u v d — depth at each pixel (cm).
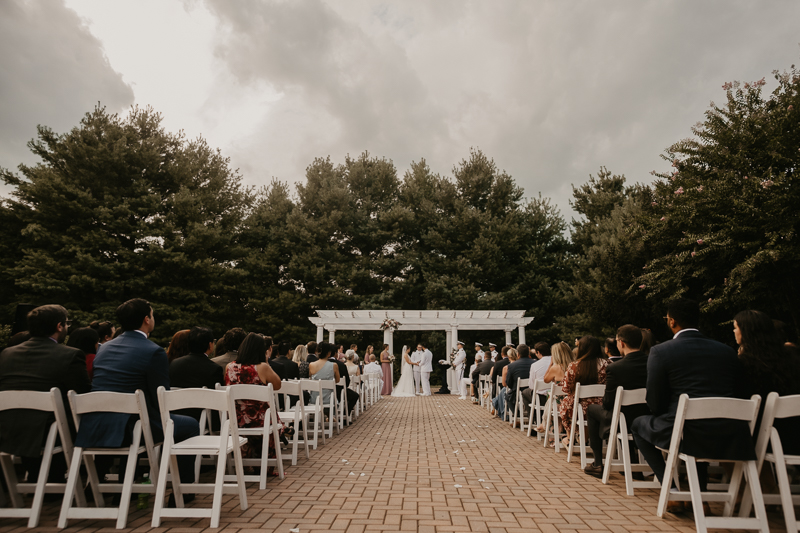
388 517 348
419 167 3162
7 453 334
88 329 502
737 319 363
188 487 366
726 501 338
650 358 367
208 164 2577
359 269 2764
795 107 911
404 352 1786
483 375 1291
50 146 2172
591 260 2273
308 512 361
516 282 2756
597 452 508
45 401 335
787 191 862
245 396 433
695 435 314
